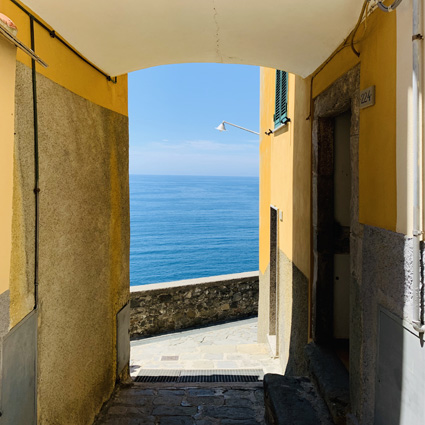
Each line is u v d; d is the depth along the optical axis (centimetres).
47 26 257
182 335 855
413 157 179
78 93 310
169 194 13300
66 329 287
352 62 274
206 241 5672
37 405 240
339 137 384
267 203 738
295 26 293
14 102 203
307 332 429
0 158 184
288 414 313
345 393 313
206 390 434
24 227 219
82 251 320
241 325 914
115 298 413
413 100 177
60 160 274
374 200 233
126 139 443
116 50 330
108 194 386
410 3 186
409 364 189
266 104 738
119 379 429
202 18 288
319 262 395
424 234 177
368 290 242
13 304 207
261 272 805
